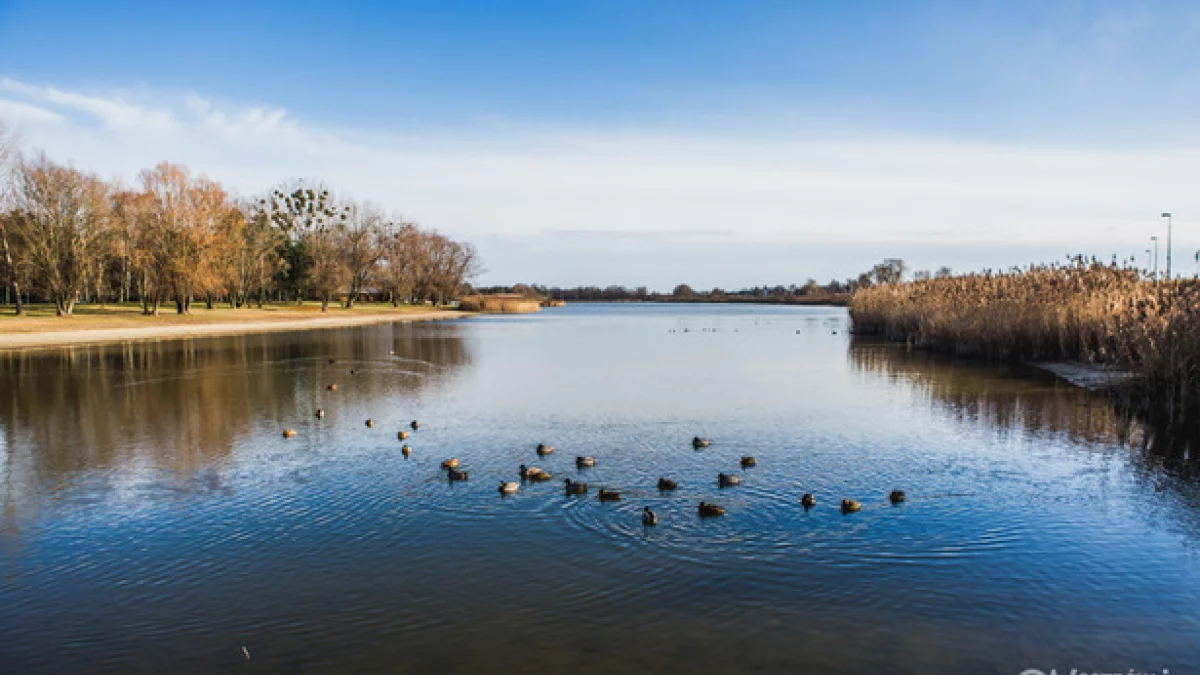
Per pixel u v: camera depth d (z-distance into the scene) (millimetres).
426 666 8367
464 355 43250
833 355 42094
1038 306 36125
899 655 8523
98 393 27672
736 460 16844
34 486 15258
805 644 8758
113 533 12594
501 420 21844
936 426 20656
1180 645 8734
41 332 52312
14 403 25375
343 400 25875
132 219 69500
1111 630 9078
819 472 15820
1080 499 13953
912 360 38812
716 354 43281
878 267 137500
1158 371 22109
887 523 12633
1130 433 19562
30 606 9977
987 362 37125
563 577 10586
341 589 10336
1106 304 29719
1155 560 11117
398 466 16516
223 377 32562
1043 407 23547
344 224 107125
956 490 14492
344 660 8508
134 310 76250
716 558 11188
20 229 61688
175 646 8891
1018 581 10430
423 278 128500
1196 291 23500
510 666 8336
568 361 39531
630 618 9414
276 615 9625
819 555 11305
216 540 12219
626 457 17172
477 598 9992
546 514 13148
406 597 10062
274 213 105375
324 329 72000
